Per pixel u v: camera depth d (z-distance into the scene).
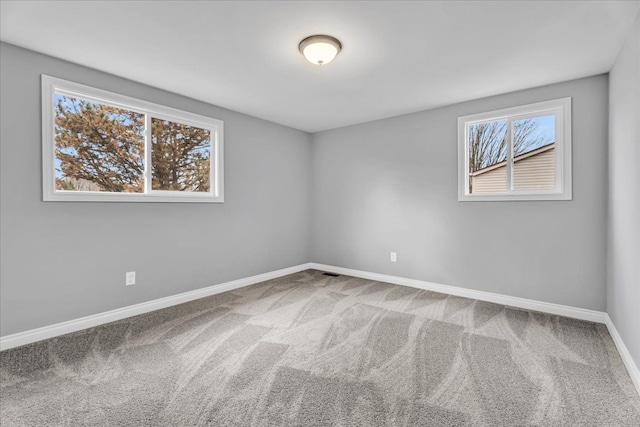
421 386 1.80
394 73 2.76
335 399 1.68
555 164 3.01
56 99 2.52
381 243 4.22
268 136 4.29
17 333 2.28
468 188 3.54
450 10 1.88
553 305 2.99
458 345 2.31
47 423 1.48
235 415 1.55
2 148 2.21
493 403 1.65
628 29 2.05
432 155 3.75
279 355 2.16
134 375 1.90
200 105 3.47
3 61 2.21
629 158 2.05
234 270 3.85
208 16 1.93
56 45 2.27
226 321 2.78
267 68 2.67
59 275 2.48
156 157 3.15
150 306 3.03
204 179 3.59
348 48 2.34
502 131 3.34
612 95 2.54
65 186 2.58
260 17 1.95
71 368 1.97
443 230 3.67
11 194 2.25
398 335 2.48
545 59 2.49
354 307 3.15
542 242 3.04
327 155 4.78
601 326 2.67
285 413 1.56
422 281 3.85
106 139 2.81
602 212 2.74
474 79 2.88
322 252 4.89
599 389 1.77
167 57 2.47
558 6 1.84
